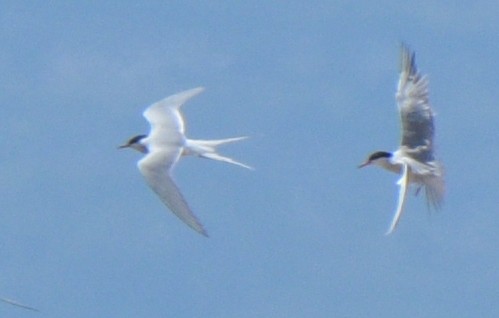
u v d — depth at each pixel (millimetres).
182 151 19922
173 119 20484
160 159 19453
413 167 18062
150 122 20500
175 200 18594
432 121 18375
